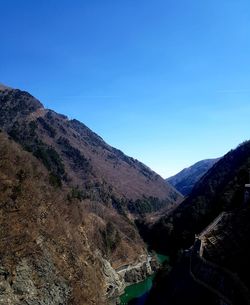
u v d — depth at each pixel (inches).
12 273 2139.5
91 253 3417.8
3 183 2546.8
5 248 2203.5
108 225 4938.5
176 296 2760.8
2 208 2390.5
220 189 6181.1
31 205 2674.7
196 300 2495.1
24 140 6712.6
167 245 6107.3
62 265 2635.3
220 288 2149.4
